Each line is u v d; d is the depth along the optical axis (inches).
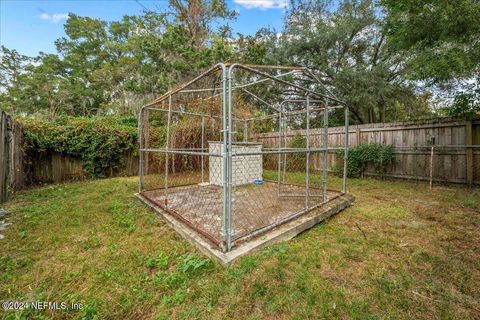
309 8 360.8
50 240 95.8
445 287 64.4
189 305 58.5
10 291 65.1
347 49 357.1
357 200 154.1
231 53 314.8
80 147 242.1
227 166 79.0
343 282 66.9
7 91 670.5
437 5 143.8
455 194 159.8
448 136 189.9
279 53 368.2
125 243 93.0
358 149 239.6
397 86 333.4
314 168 273.4
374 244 90.1
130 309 58.0
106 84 682.2
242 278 66.8
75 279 70.3
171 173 253.9
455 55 141.5
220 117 208.1
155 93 366.6
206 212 123.3
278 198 153.6
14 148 177.5
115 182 221.5
